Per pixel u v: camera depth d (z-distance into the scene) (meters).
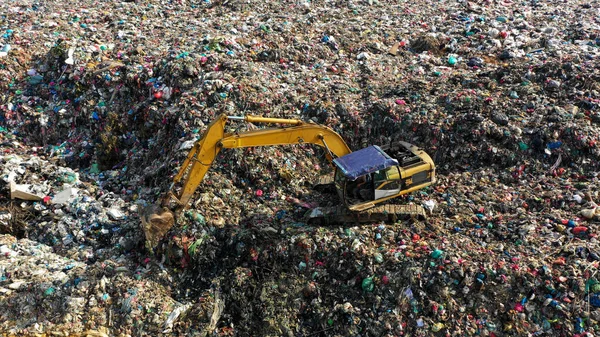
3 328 9.10
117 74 14.69
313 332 9.13
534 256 9.15
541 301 8.60
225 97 13.29
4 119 14.73
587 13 18.31
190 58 14.52
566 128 11.68
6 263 10.29
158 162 12.85
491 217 10.29
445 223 10.27
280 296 9.50
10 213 11.50
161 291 9.77
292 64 15.38
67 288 9.66
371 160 9.84
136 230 10.88
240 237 10.10
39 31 17.19
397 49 16.56
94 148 14.10
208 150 9.51
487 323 8.63
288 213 11.02
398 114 12.75
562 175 11.31
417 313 8.88
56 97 15.02
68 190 12.05
